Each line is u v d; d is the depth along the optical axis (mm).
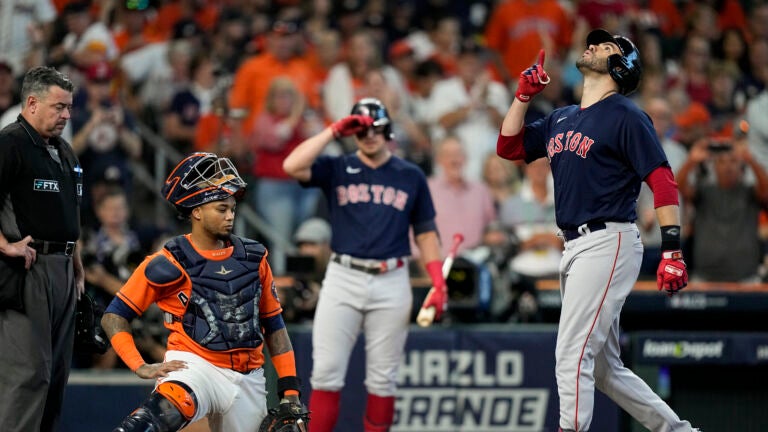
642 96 42344
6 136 18016
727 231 31422
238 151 34688
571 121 18109
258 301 16422
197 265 16109
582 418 17547
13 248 17828
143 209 36656
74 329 19156
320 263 29922
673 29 49469
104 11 41906
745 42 46906
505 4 43719
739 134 34031
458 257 26906
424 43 44469
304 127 35812
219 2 44969
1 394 18141
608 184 17609
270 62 37562
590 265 17578
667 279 17109
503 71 42875
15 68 37719
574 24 44312
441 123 38438
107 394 24219
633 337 24812
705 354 24906
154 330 25203
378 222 22234
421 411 25062
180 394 15430
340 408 24859
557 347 17938
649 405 18297
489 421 25141
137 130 36688
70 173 18953
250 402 16312
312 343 23797
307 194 35688
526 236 33750
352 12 43781
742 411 25469
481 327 25328
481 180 37406
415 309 25688
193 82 38781
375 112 22359
